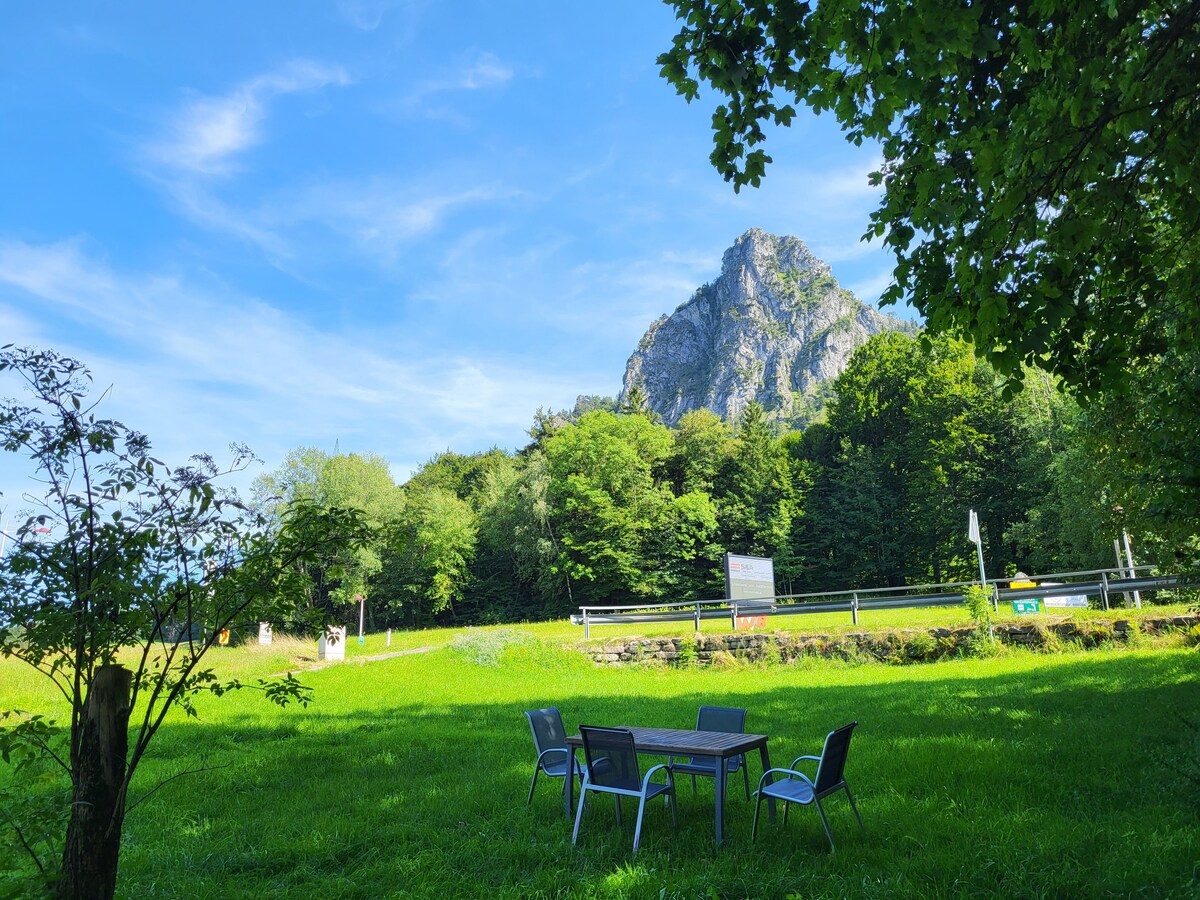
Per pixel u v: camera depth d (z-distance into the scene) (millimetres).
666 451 61094
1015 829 5938
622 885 5250
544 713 8055
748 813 7156
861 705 13391
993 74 5645
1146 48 4934
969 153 5836
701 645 23281
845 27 4758
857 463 53656
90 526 3906
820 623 24609
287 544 4297
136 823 7227
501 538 57938
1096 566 29312
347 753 10688
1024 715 10961
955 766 8039
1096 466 10797
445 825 7023
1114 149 5211
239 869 6000
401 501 53938
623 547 52688
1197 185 5078
